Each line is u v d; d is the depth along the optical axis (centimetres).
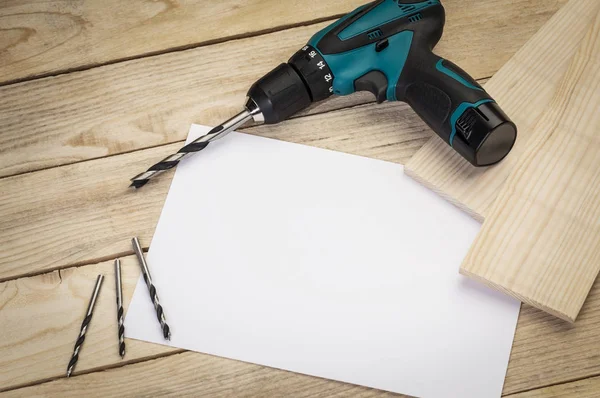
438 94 101
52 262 105
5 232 106
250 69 115
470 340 100
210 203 106
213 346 100
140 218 107
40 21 117
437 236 104
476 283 102
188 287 102
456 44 116
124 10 118
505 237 100
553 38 112
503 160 105
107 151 110
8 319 102
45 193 108
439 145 107
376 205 106
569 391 98
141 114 112
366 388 99
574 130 105
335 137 110
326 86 104
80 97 113
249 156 109
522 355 100
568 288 97
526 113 108
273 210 106
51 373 100
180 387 99
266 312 101
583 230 100
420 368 99
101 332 101
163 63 115
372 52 104
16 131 112
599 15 113
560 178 103
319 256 104
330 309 101
